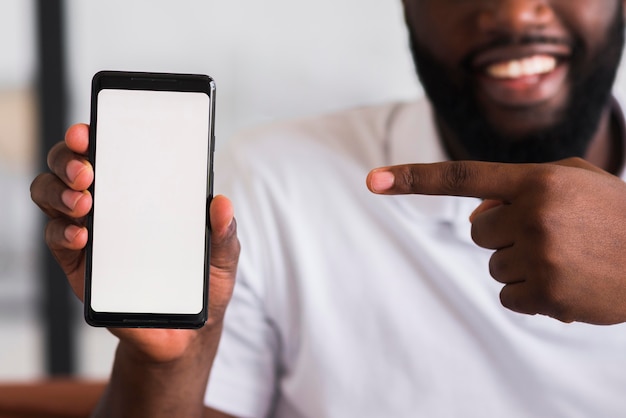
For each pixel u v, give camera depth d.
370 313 1.04
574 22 0.93
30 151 2.68
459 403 1.01
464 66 0.97
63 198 0.65
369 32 2.56
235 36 2.60
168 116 0.66
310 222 1.07
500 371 1.01
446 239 1.02
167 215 0.66
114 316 0.66
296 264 1.05
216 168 1.14
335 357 1.04
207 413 0.99
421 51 1.01
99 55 2.65
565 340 0.98
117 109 0.65
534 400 1.00
